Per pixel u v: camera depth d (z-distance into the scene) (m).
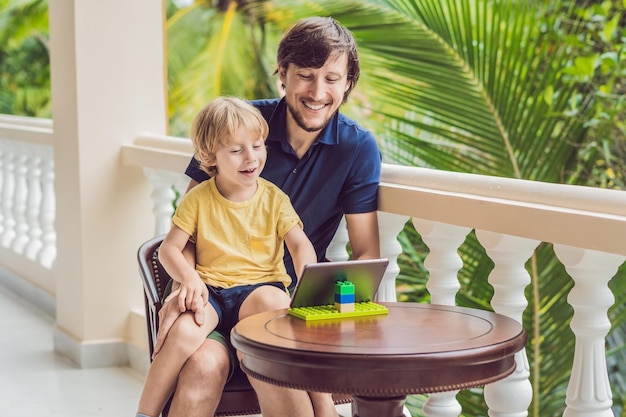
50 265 6.66
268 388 2.76
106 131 5.13
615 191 2.58
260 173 3.34
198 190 3.15
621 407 5.88
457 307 2.73
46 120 6.83
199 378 2.80
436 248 3.26
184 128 10.27
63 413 4.45
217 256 3.09
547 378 5.10
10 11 13.86
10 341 5.78
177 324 2.88
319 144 3.31
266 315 2.63
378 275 2.71
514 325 2.46
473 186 3.03
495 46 6.35
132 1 5.13
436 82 6.59
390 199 3.30
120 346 5.25
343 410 3.63
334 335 2.38
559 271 5.02
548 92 6.14
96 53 5.09
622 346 5.68
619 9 6.97
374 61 7.10
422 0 6.61
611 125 6.44
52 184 6.75
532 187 2.81
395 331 2.41
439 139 6.69
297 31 3.13
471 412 5.21
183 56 10.20
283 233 3.13
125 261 5.23
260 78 9.98
